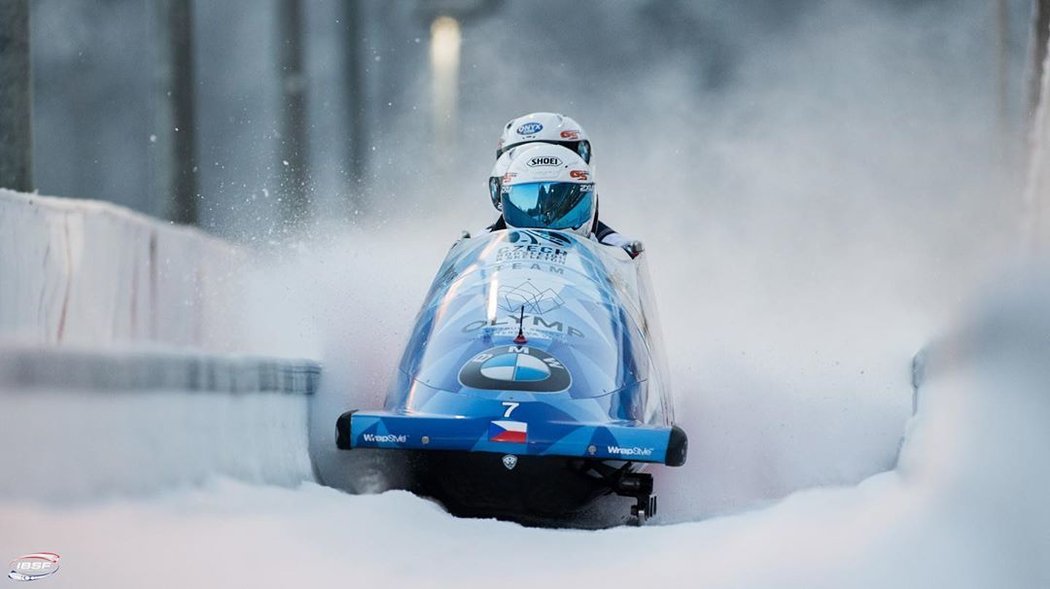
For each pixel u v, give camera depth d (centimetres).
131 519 1308
